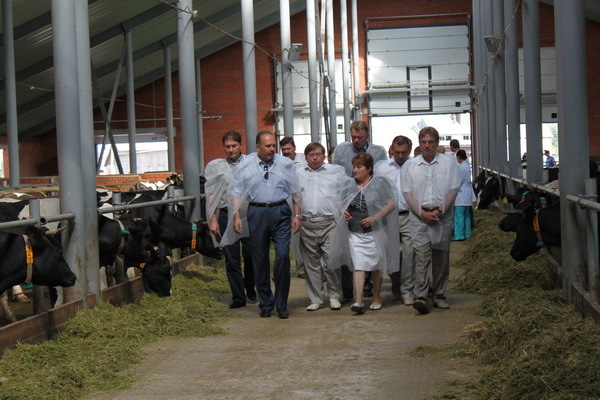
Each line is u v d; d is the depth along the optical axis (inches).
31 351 236.2
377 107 1330.0
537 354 203.3
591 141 1254.3
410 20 1318.9
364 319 298.8
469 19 1304.1
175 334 276.4
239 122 1326.3
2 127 1076.5
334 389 201.9
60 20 285.1
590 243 262.7
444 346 244.1
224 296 365.7
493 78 823.7
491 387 188.4
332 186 320.2
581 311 259.6
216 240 342.6
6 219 302.8
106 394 203.5
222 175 339.3
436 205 307.4
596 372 181.3
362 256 309.1
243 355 244.4
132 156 1000.2
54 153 1290.6
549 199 325.4
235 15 1150.3
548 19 1284.4
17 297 350.6
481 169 1027.3
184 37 466.3
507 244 449.4
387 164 335.9
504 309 279.7
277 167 310.5
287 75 698.2
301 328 285.6
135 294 336.8
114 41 994.1
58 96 287.1
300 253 331.9
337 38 1348.4
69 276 258.5
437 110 1321.4
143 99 1317.7
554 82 1286.9
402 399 190.9
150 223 364.8
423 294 309.9
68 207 288.5
